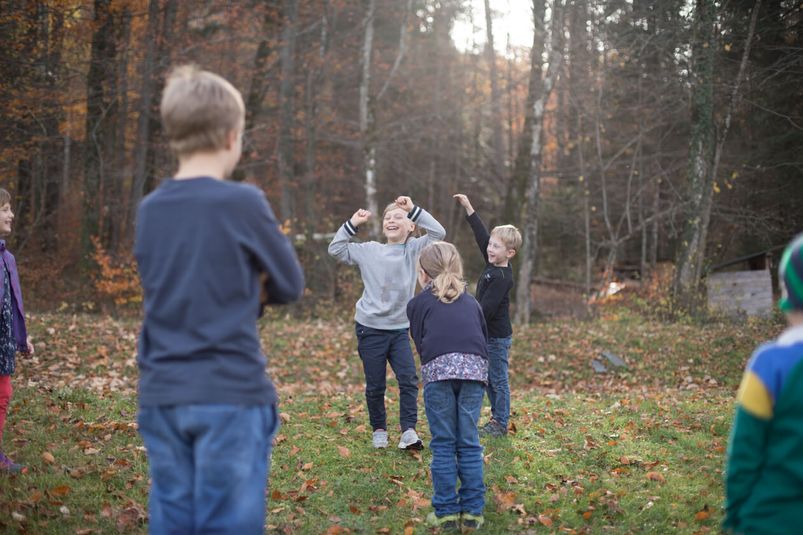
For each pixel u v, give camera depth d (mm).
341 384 10500
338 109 25531
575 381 11180
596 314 17453
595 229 25797
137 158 18516
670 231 22719
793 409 2152
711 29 15672
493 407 6082
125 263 17156
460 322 4137
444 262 4312
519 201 17391
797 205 18891
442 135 27344
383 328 5551
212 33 20516
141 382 2336
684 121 19000
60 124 18734
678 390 10094
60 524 3895
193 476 2283
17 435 5359
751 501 2203
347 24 24062
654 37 16781
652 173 21000
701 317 15297
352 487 4758
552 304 20891
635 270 25109
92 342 10336
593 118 19312
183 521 2258
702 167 16031
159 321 2307
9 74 15609
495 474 5031
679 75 16562
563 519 4281
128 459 5027
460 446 4125
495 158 27953
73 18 17000
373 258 5531
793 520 2117
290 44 19094
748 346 12352
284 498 4551
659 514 4316
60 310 16906
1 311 4457
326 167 25266
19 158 17781
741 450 2225
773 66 15906
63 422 5848
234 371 2256
